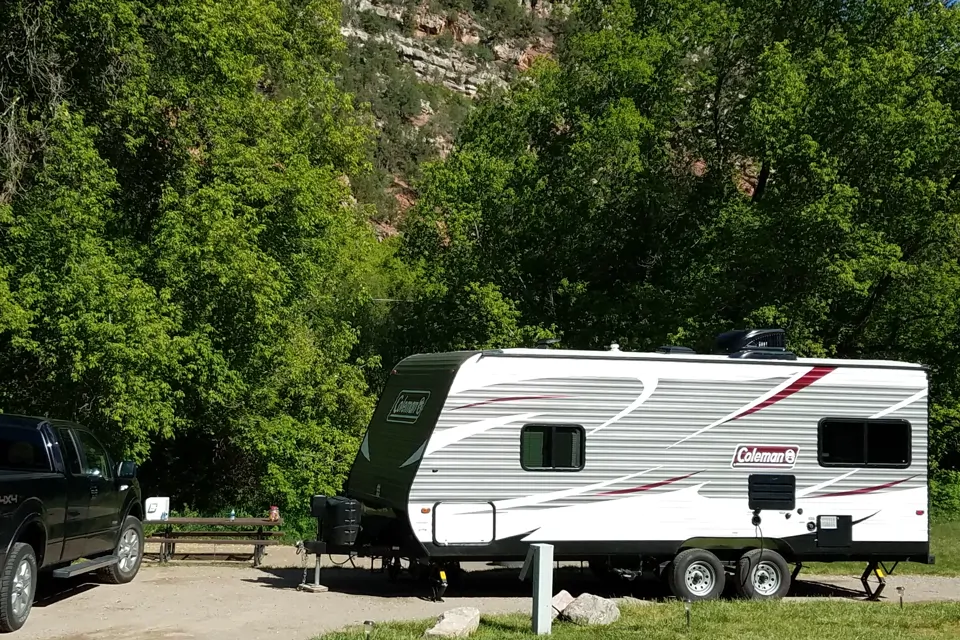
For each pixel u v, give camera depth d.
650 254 28.45
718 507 12.12
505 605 11.32
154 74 19.91
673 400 12.14
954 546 18.84
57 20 18.86
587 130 25.83
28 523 8.92
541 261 28.52
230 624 9.60
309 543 11.73
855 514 12.48
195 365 18.45
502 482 11.58
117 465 12.05
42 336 17.39
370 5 130.62
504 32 140.12
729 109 27.55
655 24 28.59
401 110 112.06
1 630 8.74
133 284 17.17
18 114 19.06
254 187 19.59
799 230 20.91
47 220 16.86
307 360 22.30
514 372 11.73
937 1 24.73
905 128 21.06
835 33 24.56
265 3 23.53
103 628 9.27
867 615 10.66
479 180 27.94
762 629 9.67
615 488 11.88
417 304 30.11
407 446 11.88
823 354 21.66
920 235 22.89
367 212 28.36
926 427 12.80
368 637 8.70
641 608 10.84
